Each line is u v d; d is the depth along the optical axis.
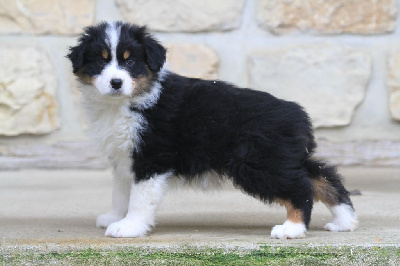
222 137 7.58
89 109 8.05
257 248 6.62
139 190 7.65
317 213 9.20
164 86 7.89
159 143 7.64
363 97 13.30
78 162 13.16
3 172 12.84
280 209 9.47
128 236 7.39
